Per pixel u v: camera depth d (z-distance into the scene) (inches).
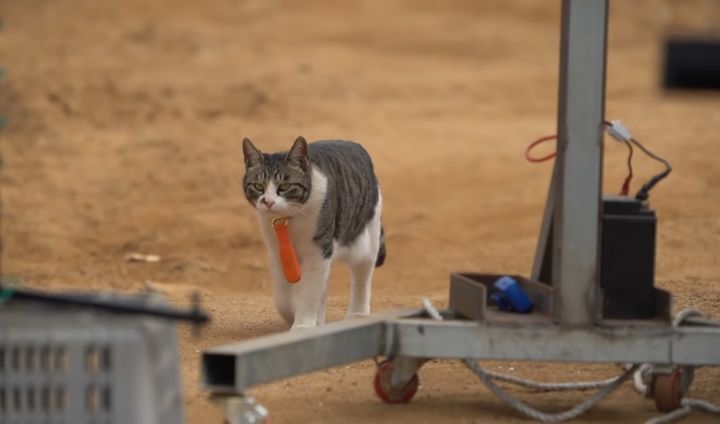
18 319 232.5
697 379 365.4
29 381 228.8
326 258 394.9
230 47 1434.5
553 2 1918.1
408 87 1242.6
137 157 877.8
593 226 305.0
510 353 307.1
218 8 1780.3
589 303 305.9
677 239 633.6
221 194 787.4
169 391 239.8
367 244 419.5
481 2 1911.9
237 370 266.4
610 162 847.7
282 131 968.9
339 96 1163.3
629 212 316.8
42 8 1704.0
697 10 1983.3
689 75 1416.1
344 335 301.0
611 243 315.0
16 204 767.7
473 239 684.1
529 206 753.6
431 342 309.4
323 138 948.6
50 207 762.2
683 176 800.3
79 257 661.9
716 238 635.5
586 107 302.8
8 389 229.0
